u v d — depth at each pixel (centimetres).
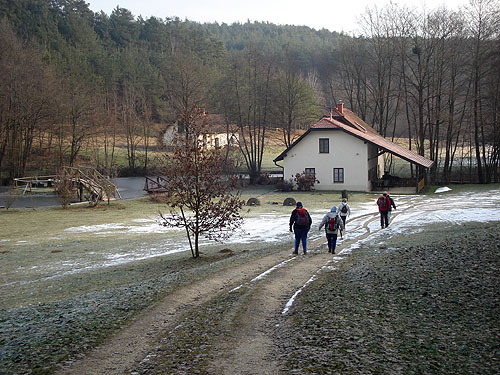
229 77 6481
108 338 708
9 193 3650
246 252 1652
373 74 6662
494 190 4203
